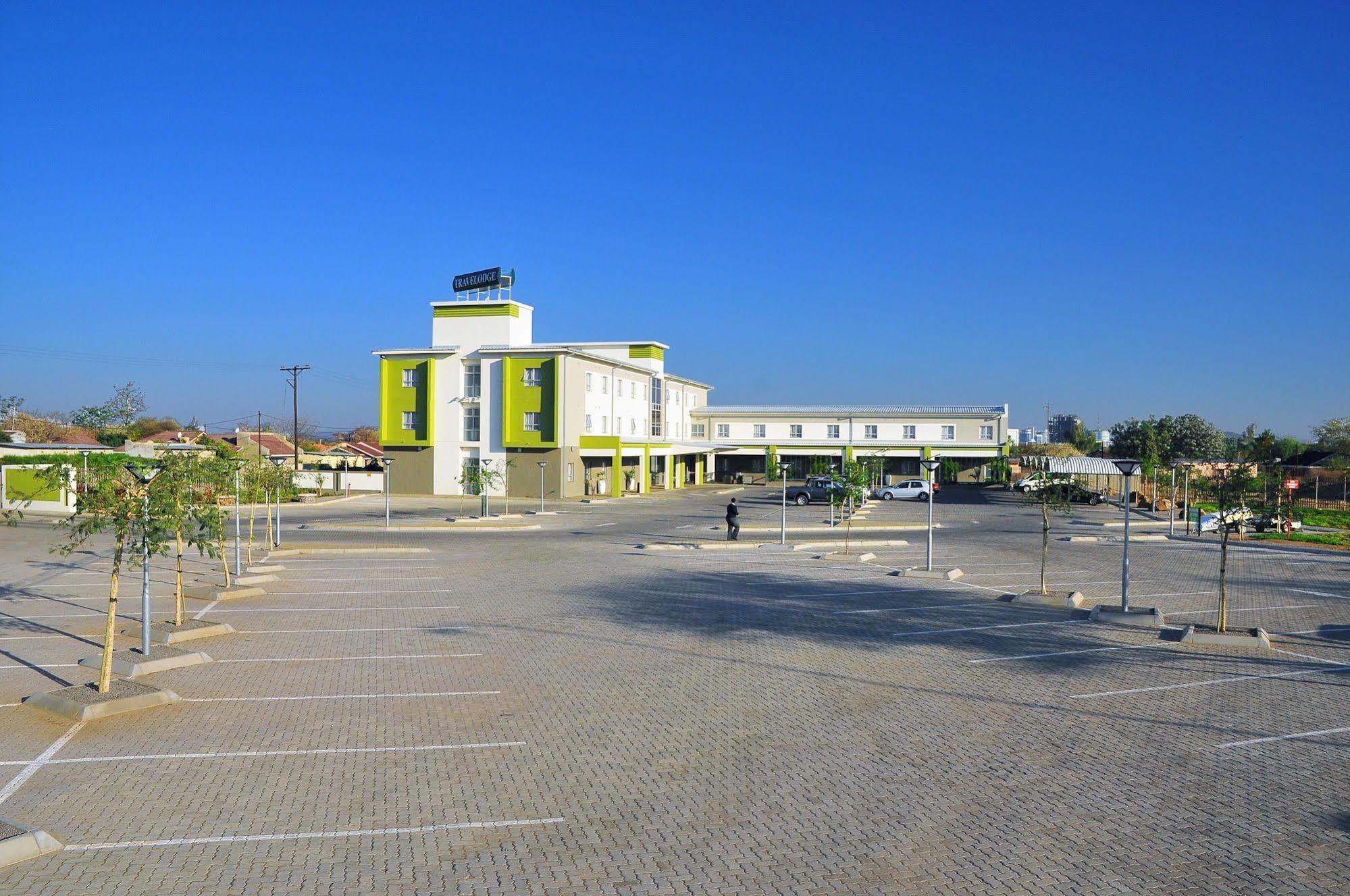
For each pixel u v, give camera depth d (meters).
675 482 74.25
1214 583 23.30
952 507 53.03
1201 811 8.62
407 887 7.14
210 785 9.27
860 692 12.82
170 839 7.99
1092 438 106.12
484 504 43.03
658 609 19.22
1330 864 7.52
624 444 61.47
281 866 7.48
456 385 58.06
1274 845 7.89
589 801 8.90
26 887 7.07
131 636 16.11
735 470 82.38
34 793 9.02
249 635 16.61
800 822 8.38
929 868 7.47
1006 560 28.16
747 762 9.98
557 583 22.89
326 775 9.58
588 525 41.00
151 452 59.03
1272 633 16.92
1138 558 28.75
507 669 14.09
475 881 7.24
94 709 11.45
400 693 12.74
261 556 28.36
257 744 10.55
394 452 59.16
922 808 8.70
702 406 85.06
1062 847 7.85
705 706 12.12
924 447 77.38
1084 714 11.80
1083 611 18.92
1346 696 12.61
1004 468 73.75
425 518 43.28
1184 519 43.12
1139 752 10.30
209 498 20.02
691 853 7.74
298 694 12.66
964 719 11.56
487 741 10.69
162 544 16.58
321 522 40.94
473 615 18.53
